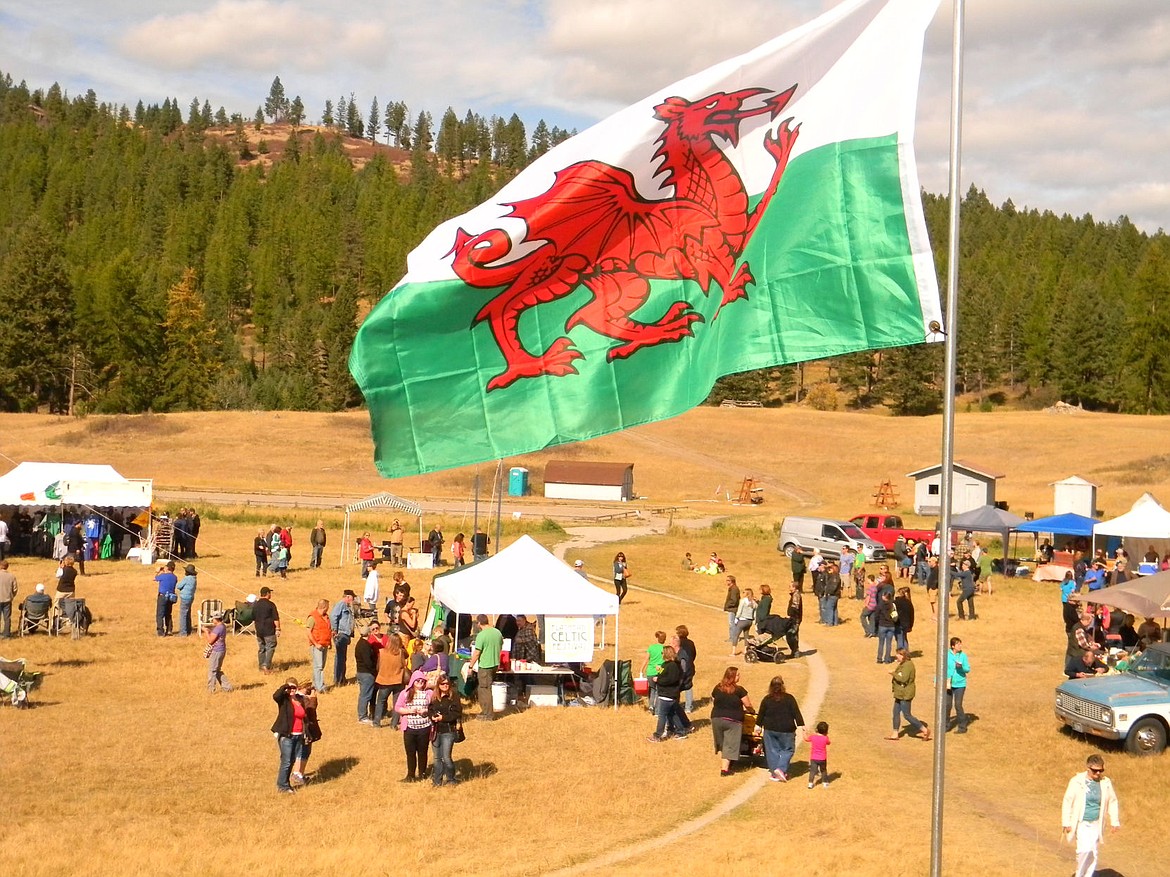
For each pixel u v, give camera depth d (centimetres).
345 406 16288
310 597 3691
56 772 1734
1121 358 15938
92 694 2284
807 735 2077
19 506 4806
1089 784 1303
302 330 16750
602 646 3008
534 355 926
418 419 917
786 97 923
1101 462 10238
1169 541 4272
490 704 2217
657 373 933
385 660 2116
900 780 1822
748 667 2823
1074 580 3762
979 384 18312
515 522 6600
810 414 13250
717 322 934
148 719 2097
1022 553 5769
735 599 3070
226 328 19975
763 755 1911
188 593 2983
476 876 1327
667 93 918
